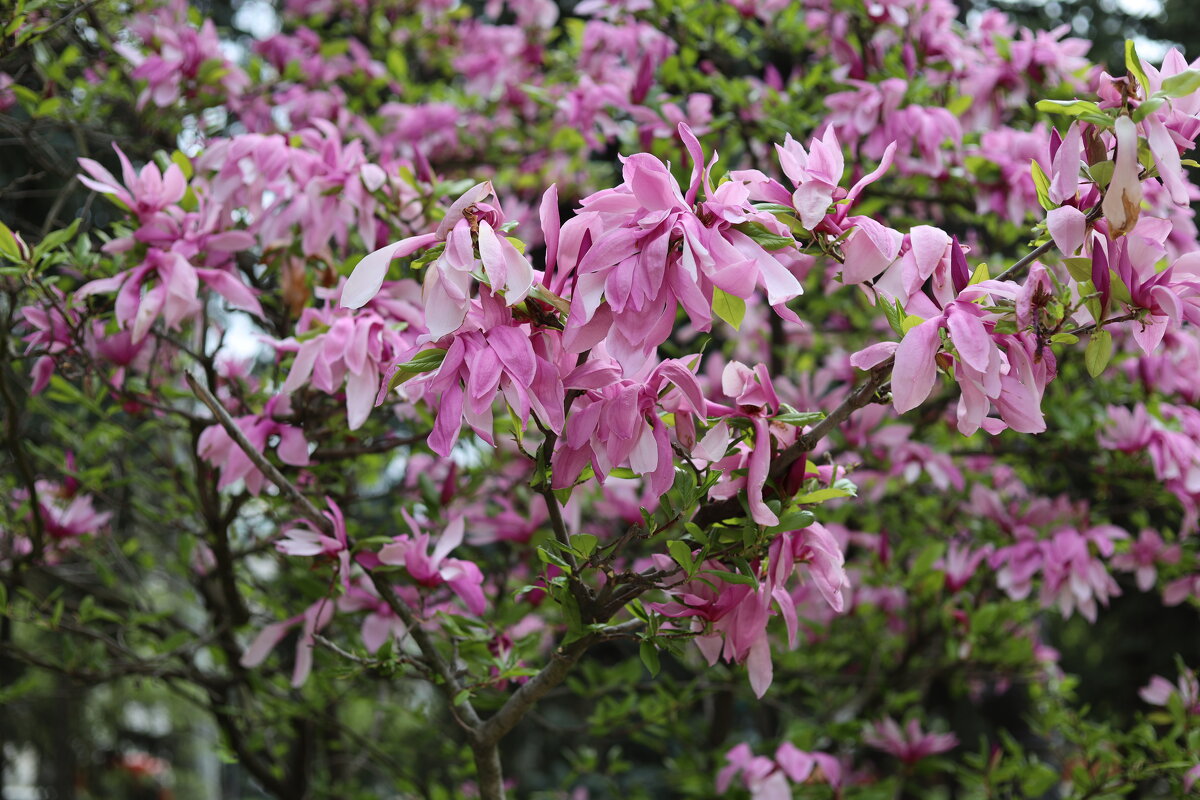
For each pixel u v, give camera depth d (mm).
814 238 1235
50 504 2162
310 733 2361
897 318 1192
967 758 2236
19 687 2143
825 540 1299
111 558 2412
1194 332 2070
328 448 1800
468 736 1458
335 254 2074
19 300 1788
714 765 2203
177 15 2291
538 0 2785
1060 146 1196
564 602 1305
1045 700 2486
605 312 1149
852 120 1996
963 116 2135
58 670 1961
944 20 2230
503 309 1151
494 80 2730
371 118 2607
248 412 1769
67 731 3695
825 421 1268
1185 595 2137
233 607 1980
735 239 1159
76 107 2168
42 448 2170
